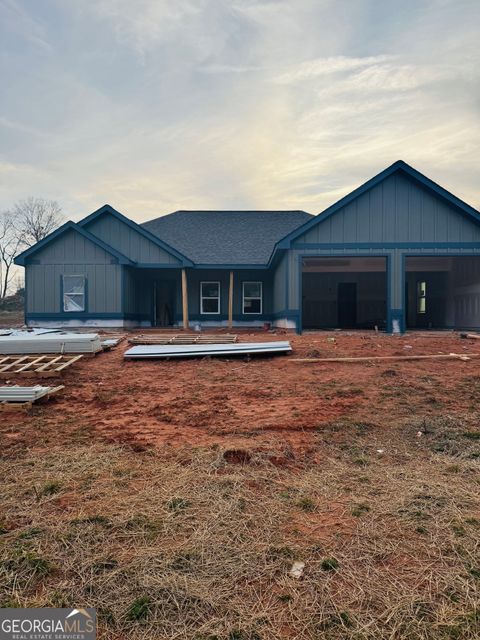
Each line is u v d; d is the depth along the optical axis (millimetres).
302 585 2432
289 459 4219
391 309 14805
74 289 16625
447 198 14680
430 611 2229
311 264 20234
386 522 3084
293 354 10250
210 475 3852
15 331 13672
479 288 16672
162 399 6695
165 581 2457
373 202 14906
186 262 17594
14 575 2500
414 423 5223
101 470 3980
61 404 6496
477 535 2916
